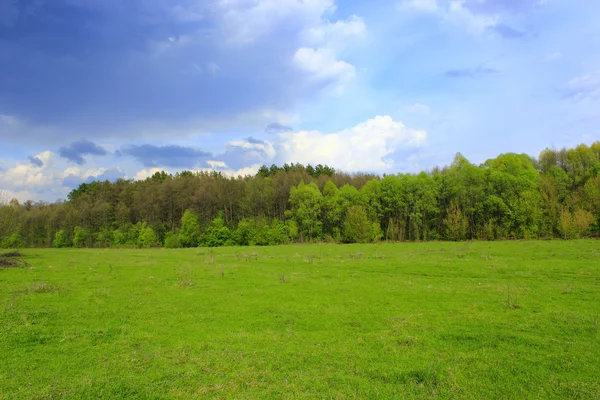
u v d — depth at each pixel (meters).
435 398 8.73
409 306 18.30
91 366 10.94
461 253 43.69
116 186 124.69
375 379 9.87
